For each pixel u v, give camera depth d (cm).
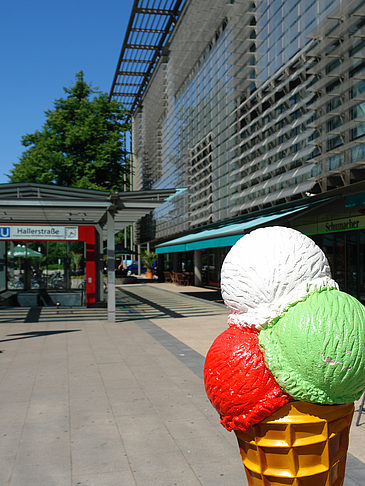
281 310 142
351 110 1171
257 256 147
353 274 1395
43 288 1617
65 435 439
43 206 1152
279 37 1530
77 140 2581
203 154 2497
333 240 1498
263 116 1664
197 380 632
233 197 1961
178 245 2342
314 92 1302
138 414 495
